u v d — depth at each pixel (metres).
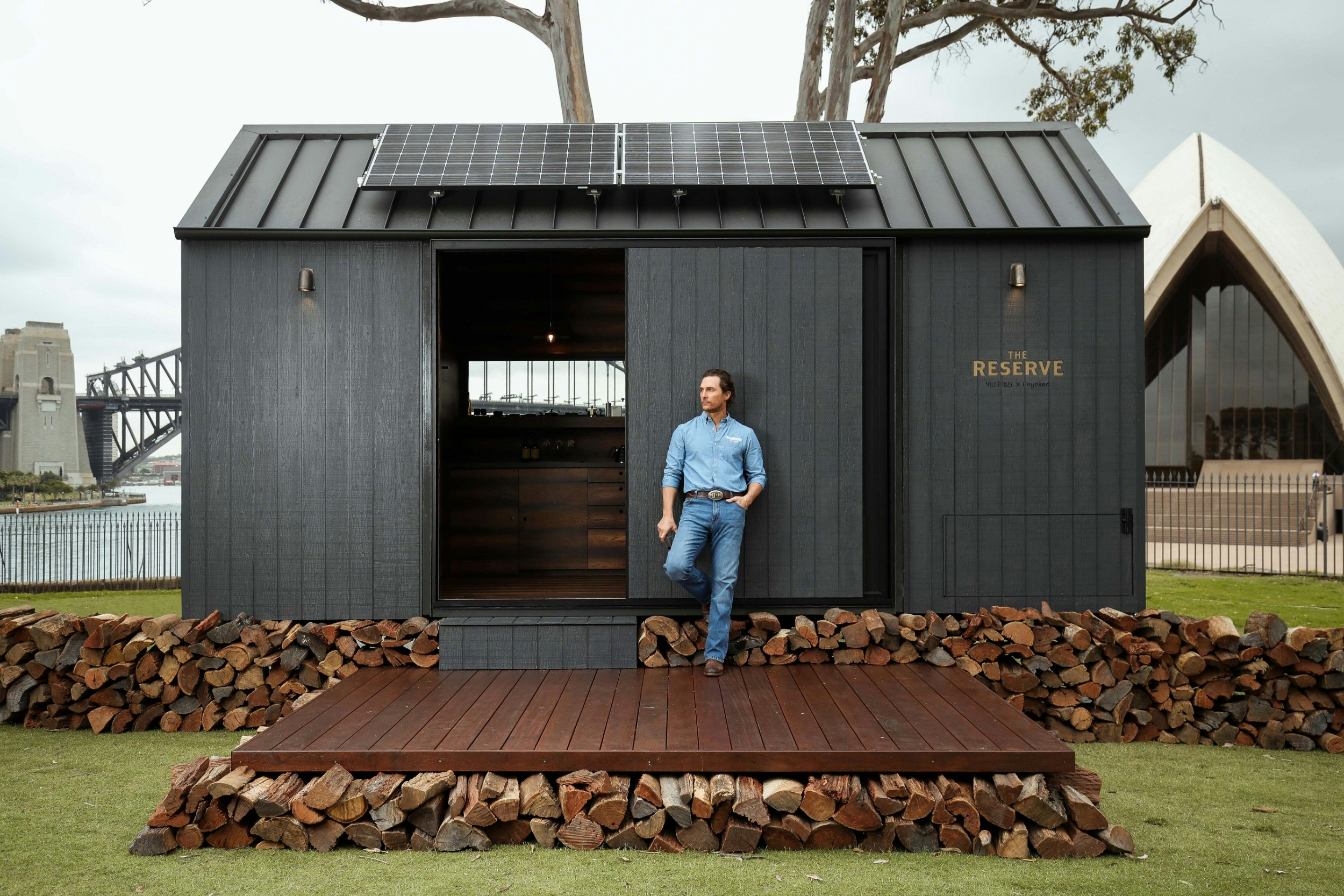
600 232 4.29
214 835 2.79
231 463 4.34
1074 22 12.05
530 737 2.97
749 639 4.20
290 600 4.34
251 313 4.34
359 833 2.77
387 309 4.34
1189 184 21.70
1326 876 2.57
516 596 4.83
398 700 3.49
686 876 2.55
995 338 4.37
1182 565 11.35
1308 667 4.08
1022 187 4.66
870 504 4.41
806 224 4.36
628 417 4.31
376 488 4.33
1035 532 4.36
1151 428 22.33
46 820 3.02
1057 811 2.75
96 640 4.21
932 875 2.57
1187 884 2.51
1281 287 20.09
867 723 3.13
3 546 11.91
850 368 4.32
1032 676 4.16
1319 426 21.09
